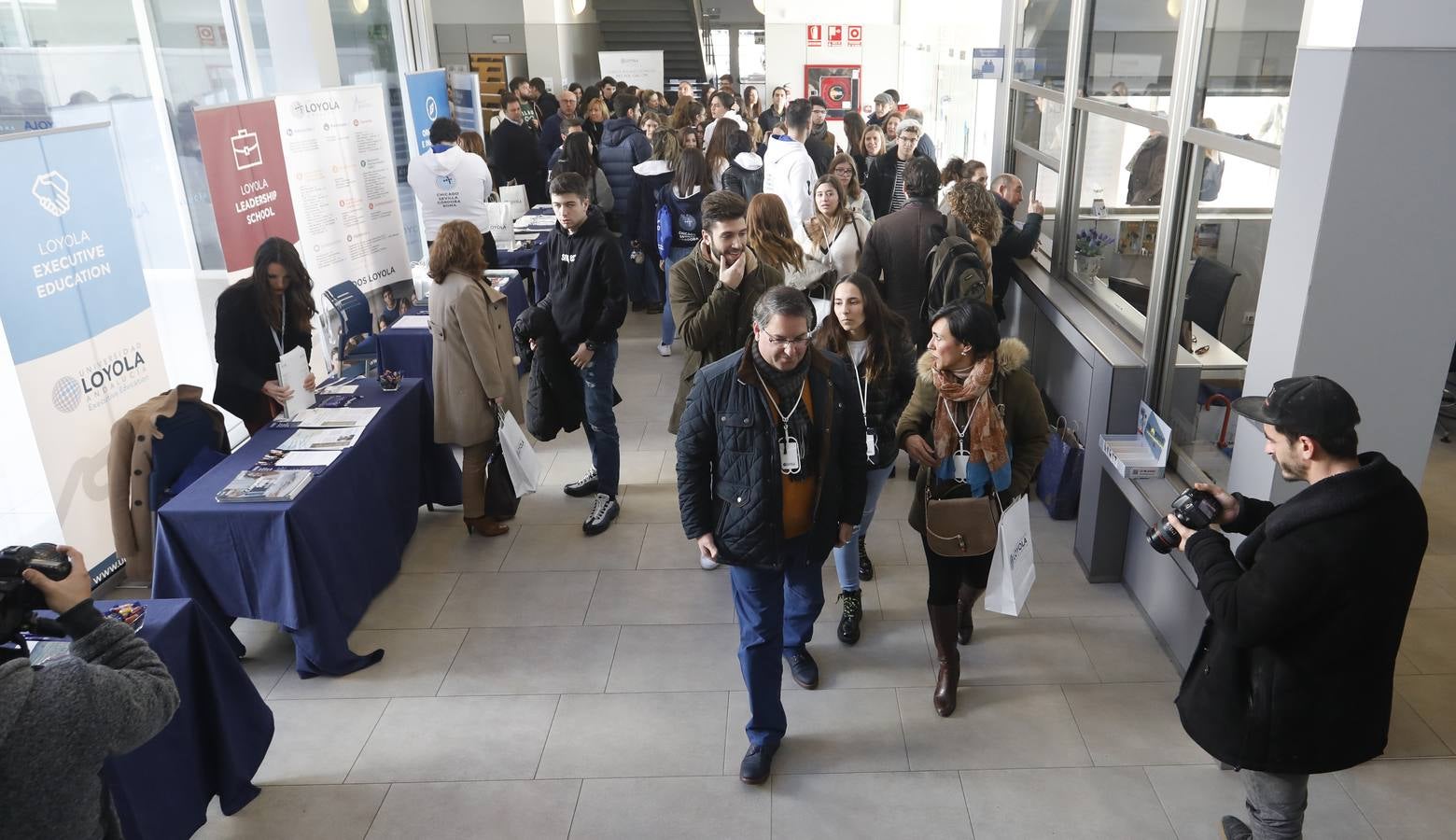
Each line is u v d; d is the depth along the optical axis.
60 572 1.85
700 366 3.67
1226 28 3.24
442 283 4.23
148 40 5.20
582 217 4.16
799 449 2.71
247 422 4.28
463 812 2.87
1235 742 2.21
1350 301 2.61
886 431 3.38
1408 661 3.44
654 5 16.38
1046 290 4.94
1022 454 3.07
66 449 3.83
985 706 3.27
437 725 3.25
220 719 2.76
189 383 5.64
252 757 2.91
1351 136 2.46
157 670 1.93
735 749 3.11
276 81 6.32
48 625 1.93
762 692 2.90
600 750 3.11
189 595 3.36
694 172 6.55
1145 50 4.01
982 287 4.19
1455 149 2.47
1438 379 2.68
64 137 3.77
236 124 4.83
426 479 4.66
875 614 3.85
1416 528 1.98
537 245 7.36
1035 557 4.22
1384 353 2.66
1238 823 2.58
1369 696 2.10
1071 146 5.03
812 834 2.75
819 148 7.95
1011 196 5.46
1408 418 2.72
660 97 12.20
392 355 5.48
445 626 3.83
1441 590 3.90
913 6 11.12
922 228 4.51
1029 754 3.04
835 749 3.09
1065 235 5.16
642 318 8.07
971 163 5.83
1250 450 2.93
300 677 3.53
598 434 4.50
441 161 6.42
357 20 7.85
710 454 2.77
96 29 4.89
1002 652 3.56
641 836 2.76
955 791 2.89
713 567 4.24
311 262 5.57
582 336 4.28
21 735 1.64
